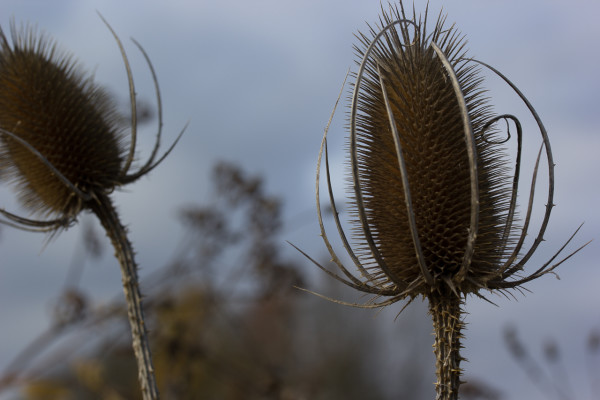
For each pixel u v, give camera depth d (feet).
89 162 18.69
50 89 19.16
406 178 11.50
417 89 14.44
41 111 18.86
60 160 18.63
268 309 48.85
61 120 18.97
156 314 32.65
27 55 19.61
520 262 12.74
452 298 13.60
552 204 12.46
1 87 19.07
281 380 36.06
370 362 82.07
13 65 19.27
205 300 33.27
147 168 18.43
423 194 14.03
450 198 13.91
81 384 27.20
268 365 36.86
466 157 14.08
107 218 18.81
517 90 12.71
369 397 78.54
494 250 13.80
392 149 14.47
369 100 15.24
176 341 32.50
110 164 19.02
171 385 32.42
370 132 15.10
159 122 18.47
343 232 12.80
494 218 14.20
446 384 13.26
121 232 18.76
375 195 14.80
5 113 18.99
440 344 13.48
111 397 26.81
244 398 34.83
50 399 25.53
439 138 14.16
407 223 13.96
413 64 14.61
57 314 26.17
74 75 20.24
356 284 12.92
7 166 20.26
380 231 14.48
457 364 13.39
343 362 77.25
